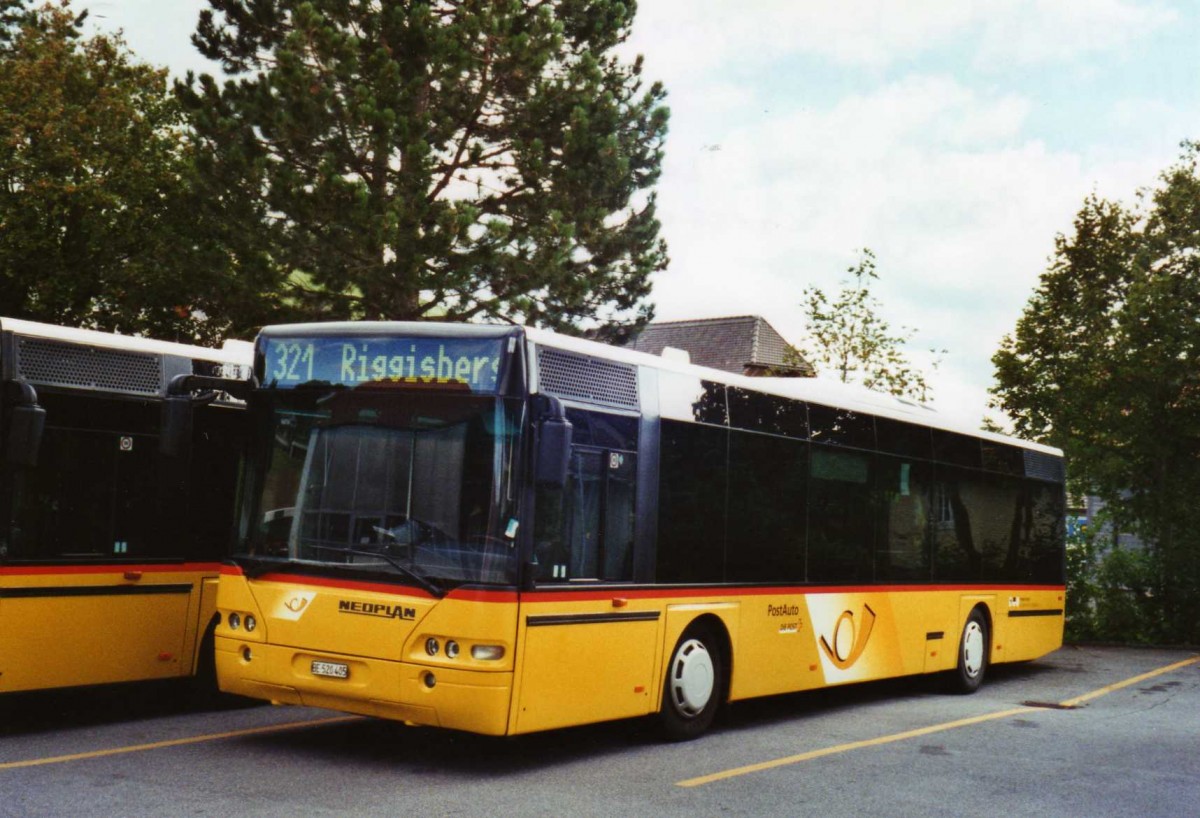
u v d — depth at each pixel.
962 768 9.59
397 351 8.69
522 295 23.06
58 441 9.57
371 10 23.25
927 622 14.23
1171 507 24.50
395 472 8.52
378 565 8.38
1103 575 24.31
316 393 8.88
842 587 12.51
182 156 28.27
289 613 8.64
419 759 8.99
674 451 10.08
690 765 9.19
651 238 26.52
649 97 27.12
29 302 27.75
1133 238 25.62
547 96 23.66
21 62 28.16
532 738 10.12
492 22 23.00
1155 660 20.62
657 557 9.80
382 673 8.25
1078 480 25.19
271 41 24.50
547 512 8.59
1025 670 18.42
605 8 25.97
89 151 27.86
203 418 10.77
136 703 11.42
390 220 21.30
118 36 29.42
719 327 50.47
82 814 6.90
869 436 13.21
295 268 22.75
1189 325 24.31
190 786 7.73
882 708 13.24
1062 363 25.59
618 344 27.03
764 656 11.18
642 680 9.61
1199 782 9.41
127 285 27.53
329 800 7.48
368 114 21.58
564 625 8.67
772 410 11.52
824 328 29.91
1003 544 16.30
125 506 10.07
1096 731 11.95
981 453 15.84
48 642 9.44
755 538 11.12
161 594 10.33
